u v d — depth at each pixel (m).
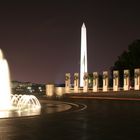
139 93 55.81
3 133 16.78
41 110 29.52
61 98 52.69
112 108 32.50
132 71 78.31
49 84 65.38
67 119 22.91
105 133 16.98
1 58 36.09
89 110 30.11
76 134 16.67
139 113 27.34
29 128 18.53
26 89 77.44
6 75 35.81
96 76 66.06
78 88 68.06
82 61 79.00
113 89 63.31
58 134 16.62
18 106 33.59
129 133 17.00
